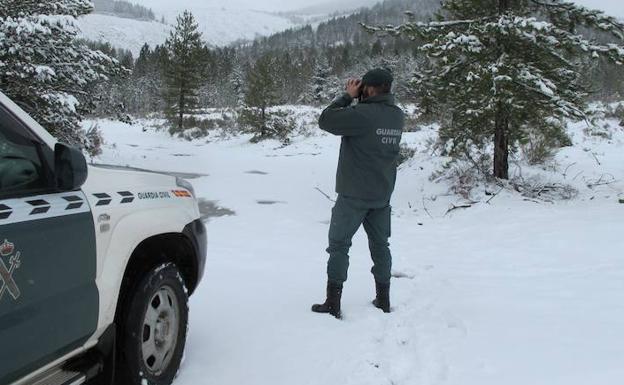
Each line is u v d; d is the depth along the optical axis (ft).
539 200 30.96
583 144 48.32
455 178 35.76
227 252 22.72
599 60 30.40
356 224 14.80
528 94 30.50
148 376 10.32
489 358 12.31
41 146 8.41
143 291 10.09
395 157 14.90
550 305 15.61
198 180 44.60
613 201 30.04
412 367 12.10
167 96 101.04
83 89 38.83
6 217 7.25
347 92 14.89
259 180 44.42
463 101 33.06
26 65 31.24
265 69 81.30
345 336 13.66
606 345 12.48
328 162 55.98
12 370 7.25
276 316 14.83
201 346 12.84
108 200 9.52
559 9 31.73
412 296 17.06
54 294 7.95
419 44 33.73
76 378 8.59
